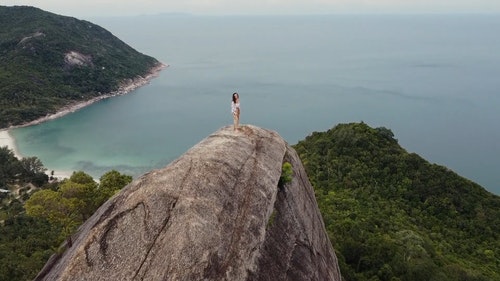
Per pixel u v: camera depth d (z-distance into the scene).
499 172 122.12
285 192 17.72
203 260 11.26
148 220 11.73
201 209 12.48
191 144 140.00
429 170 63.00
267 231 14.70
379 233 43.16
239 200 14.20
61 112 167.88
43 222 52.34
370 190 58.59
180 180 13.34
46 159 120.25
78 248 12.09
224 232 12.55
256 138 19.25
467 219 55.88
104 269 10.73
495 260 47.66
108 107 186.00
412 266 36.31
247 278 12.31
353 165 62.97
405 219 51.97
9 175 96.38
